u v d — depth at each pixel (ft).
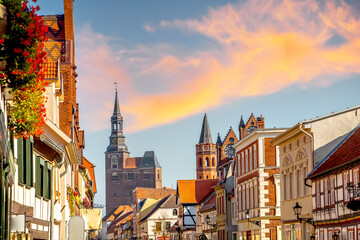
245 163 211.00
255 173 195.42
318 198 140.46
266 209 188.85
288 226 166.50
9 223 51.70
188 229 326.24
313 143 146.10
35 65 40.34
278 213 188.44
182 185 335.67
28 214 65.98
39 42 39.93
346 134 146.72
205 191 331.77
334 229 130.11
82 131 201.46
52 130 90.94
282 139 168.86
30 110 48.03
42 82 47.50
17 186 60.23
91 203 279.49
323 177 136.46
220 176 253.65
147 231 446.60
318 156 145.89
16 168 59.67
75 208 146.41
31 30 37.81
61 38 148.36
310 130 146.30
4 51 38.27
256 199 193.88
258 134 191.62
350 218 117.50
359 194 106.42
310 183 149.28
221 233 244.22
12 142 54.08
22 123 48.44
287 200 167.22
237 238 224.53
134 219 558.97
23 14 37.11
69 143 106.01
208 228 277.03
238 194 220.84
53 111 100.37
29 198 68.64
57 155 89.51
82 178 189.98
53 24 151.12
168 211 445.78
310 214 147.43
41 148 77.10
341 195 123.85
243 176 213.05
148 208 498.28
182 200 330.54
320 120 146.82
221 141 601.62
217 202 253.03
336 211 126.62
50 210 87.25
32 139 69.05
